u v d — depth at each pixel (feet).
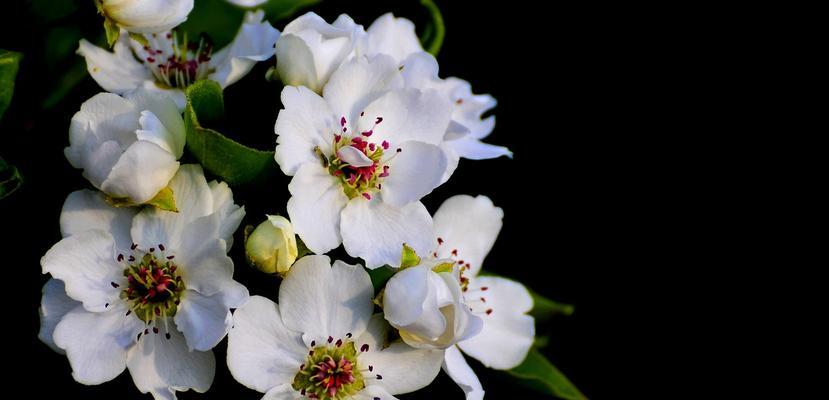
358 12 1.91
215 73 1.63
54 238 1.59
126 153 1.49
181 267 1.54
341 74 1.56
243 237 1.56
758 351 2.07
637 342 2.06
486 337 1.68
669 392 2.04
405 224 1.57
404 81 1.61
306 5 1.72
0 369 1.58
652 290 2.08
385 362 1.56
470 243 1.68
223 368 1.57
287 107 1.55
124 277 1.54
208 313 1.52
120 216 1.54
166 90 1.63
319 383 1.55
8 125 1.63
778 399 2.06
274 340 1.55
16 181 1.55
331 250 1.59
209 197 1.53
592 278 2.08
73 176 1.59
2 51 1.59
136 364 1.53
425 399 1.67
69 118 1.64
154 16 1.57
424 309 1.51
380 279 1.56
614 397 2.04
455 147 1.65
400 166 1.58
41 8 1.64
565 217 2.09
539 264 2.06
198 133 1.53
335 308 1.55
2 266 1.58
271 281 1.56
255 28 1.61
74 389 1.59
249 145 1.60
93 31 1.62
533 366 1.73
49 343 1.54
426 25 1.73
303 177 1.55
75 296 1.52
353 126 1.58
